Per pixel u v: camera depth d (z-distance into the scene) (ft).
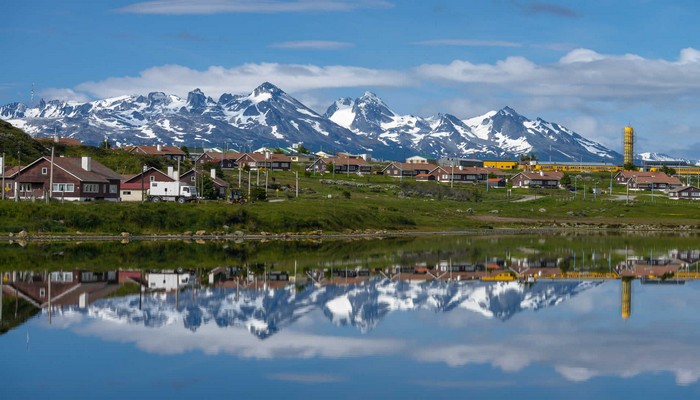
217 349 176.24
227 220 511.40
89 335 188.44
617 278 318.24
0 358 165.68
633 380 154.40
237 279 294.46
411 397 142.51
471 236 576.61
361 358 169.48
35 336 186.70
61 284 269.03
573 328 204.44
